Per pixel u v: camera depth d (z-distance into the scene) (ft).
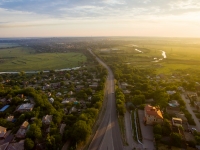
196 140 372.38
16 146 355.56
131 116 501.97
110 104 583.58
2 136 394.32
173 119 438.81
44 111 508.94
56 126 429.79
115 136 411.95
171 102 559.38
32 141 363.35
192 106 566.77
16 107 539.70
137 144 383.24
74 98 619.67
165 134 398.62
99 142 389.60
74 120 466.70
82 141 375.86
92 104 555.69
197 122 468.75
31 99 583.99
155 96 609.42
